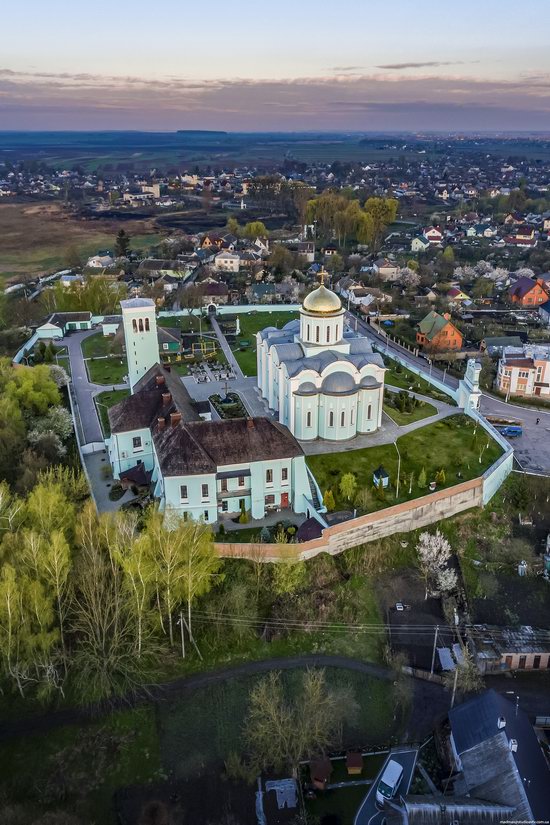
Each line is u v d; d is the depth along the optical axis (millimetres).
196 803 57312
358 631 77000
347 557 86500
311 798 58156
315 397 105000
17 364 139875
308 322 109562
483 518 97000
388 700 68438
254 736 59906
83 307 191375
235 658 72375
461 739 59438
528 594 84375
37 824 52562
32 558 65250
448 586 82250
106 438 111312
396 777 58844
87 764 60312
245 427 87750
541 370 137250
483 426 115188
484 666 72000
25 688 66875
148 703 66500
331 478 96312
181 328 177375
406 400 119938
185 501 84688
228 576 79375
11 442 99562
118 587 68688
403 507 90250
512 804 52844
